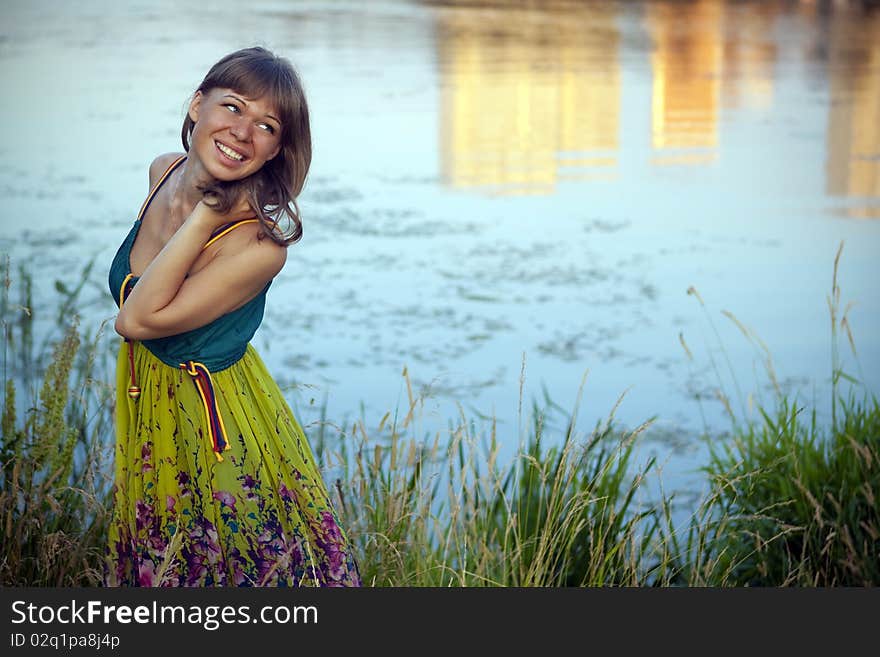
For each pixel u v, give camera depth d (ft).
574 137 59.82
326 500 10.91
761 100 73.41
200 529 10.42
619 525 14.67
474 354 27.25
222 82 9.68
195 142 9.74
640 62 90.94
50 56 81.56
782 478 15.65
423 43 98.27
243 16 110.63
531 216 42.32
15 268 31.78
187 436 10.22
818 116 67.46
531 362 26.78
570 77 81.66
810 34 114.52
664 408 23.94
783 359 27.55
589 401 24.34
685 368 26.63
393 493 13.10
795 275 35.24
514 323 29.73
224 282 9.77
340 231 39.17
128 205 41.24
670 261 36.50
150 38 92.43
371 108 66.64
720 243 39.01
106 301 28.86
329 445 19.81
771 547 15.14
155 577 10.17
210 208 9.57
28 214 39.29
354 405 23.39
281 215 10.01
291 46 92.07
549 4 140.97
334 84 75.25
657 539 14.76
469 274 34.27
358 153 53.83
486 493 14.15
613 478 15.72
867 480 15.05
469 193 45.98
